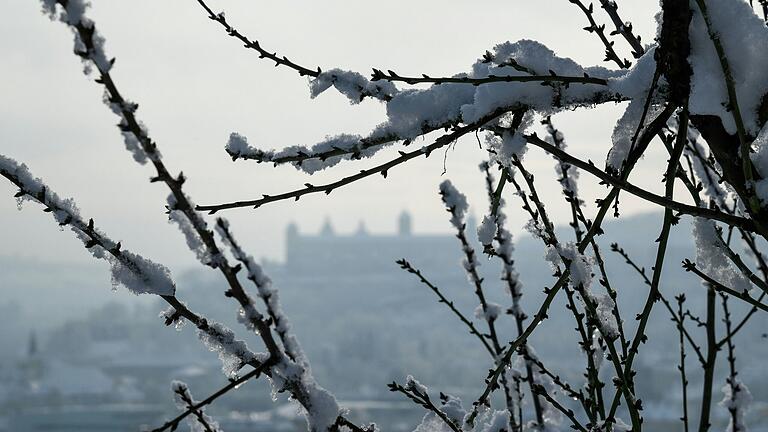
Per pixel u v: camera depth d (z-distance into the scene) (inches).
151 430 112.7
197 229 107.2
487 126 136.9
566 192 163.5
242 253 119.0
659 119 129.6
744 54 129.4
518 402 175.5
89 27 92.7
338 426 121.0
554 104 135.0
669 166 129.1
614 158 139.6
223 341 120.6
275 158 135.7
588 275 139.7
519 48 138.0
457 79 129.7
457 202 177.9
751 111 130.2
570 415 160.6
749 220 125.5
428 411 165.2
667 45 130.0
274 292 120.6
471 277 177.6
